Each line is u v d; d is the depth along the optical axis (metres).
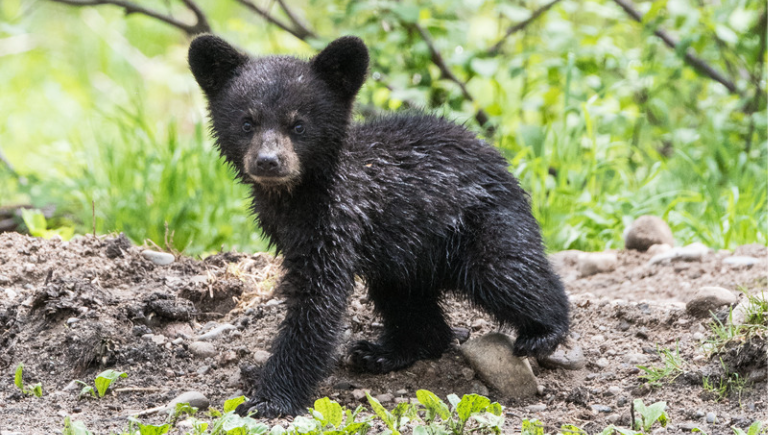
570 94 16.73
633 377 9.18
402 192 9.23
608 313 10.64
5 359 9.23
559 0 17.66
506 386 9.20
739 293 11.13
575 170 15.23
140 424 7.08
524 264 9.28
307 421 7.32
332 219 8.86
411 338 9.73
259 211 9.41
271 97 8.80
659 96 20.00
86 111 23.38
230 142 9.07
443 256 9.59
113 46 26.09
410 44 17.44
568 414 8.48
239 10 26.25
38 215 14.18
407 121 9.91
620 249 14.06
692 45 16.86
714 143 17.16
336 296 8.82
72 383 8.81
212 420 7.79
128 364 9.14
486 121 17.89
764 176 15.70
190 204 14.88
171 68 25.22
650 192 15.94
